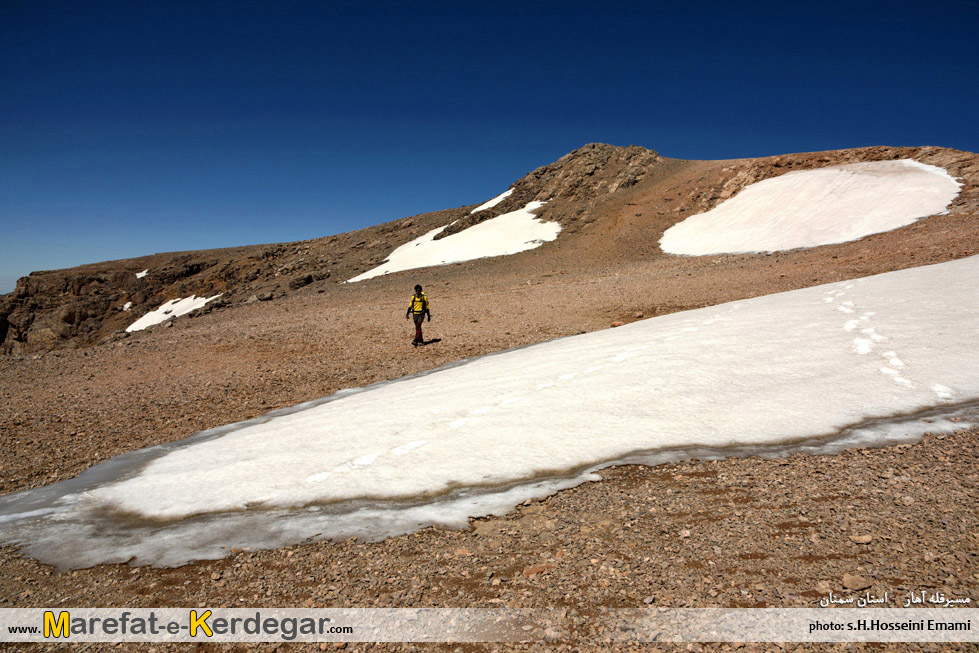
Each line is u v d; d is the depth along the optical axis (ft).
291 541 13.96
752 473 15.16
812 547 11.09
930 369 21.25
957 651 7.87
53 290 280.31
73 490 19.89
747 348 26.96
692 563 11.00
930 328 25.55
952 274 36.24
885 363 22.61
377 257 188.85
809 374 22.66
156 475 20.31
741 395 21.29
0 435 27.66
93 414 30.99
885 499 12.77
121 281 286.25
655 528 12.64
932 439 16.02
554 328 48.11
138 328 227.20
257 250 305.94
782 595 9.64
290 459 19.79
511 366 31.14
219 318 107.96
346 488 16.78
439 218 240.94
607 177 191.11
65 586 12.92
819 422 18.29
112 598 12.16
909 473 14.02
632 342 32.50
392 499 15.80
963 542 10.53
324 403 30.17
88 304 254.68
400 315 64.44
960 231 67.36
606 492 14.88
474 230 181.37
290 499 16.53
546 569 11.37
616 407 21.22
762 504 13.26
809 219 108.37
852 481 13.96
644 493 14.60
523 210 191.42
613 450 17.65
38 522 17.02
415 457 18.53
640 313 51.11
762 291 54.49
